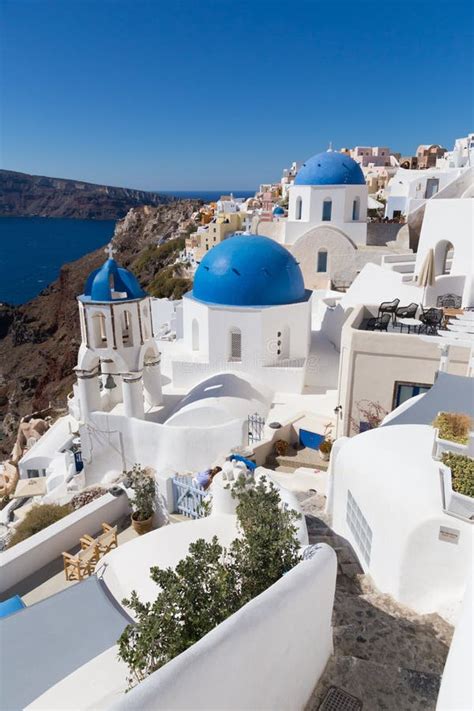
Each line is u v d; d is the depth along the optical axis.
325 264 29.36
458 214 16.42
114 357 16.97
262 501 6.64
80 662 5.53
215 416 16.55
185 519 11.28
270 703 4.49
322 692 5.32
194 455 16.62
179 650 4.29
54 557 10.17
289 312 18.42
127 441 17.72
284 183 88.00
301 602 4.67
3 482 27.69
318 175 32.09
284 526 5.90
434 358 12.12
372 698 5.23
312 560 5.15
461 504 6.24
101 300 16.56
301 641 4.86
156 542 7.23
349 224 32.00
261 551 5.40
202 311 18.97
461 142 72.44
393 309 14.43
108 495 11.54
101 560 7.52
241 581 5.32
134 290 17.05
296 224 32.50
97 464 18.52
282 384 18.39
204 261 19.56
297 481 12.86
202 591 4.84
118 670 5.28
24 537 13.00
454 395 10.26
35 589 9.36
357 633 6.18
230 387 17.34
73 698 4.96
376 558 7.55
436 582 6.51
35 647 5.78
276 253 18.73
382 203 53.16
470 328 12.51
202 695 3.54
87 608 6.43
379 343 12.46
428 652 5.86
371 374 12.81
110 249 17.00
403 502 6.85
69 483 19.22
